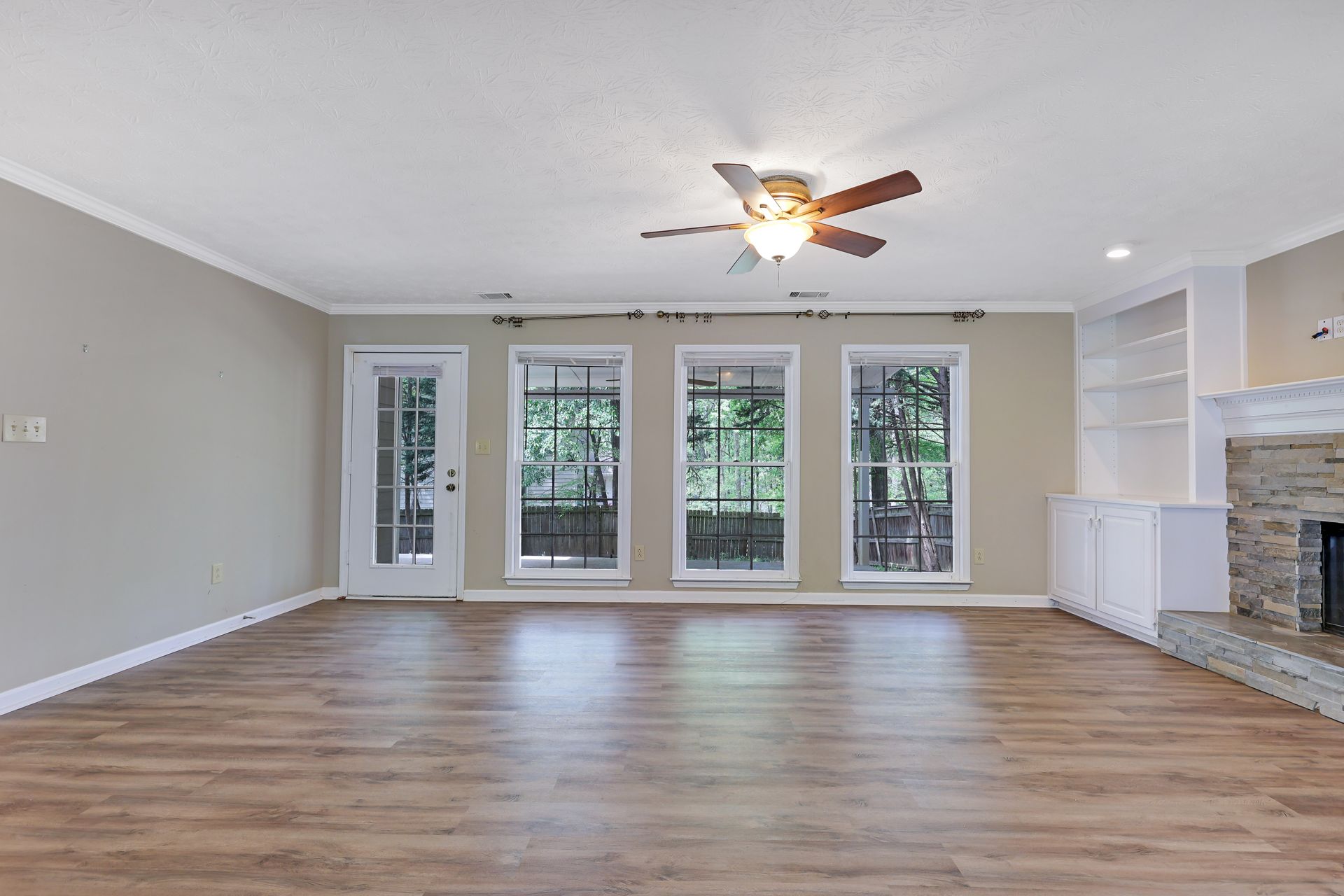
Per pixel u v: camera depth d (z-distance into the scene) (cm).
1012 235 379
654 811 219
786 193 296
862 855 196
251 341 464
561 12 192
